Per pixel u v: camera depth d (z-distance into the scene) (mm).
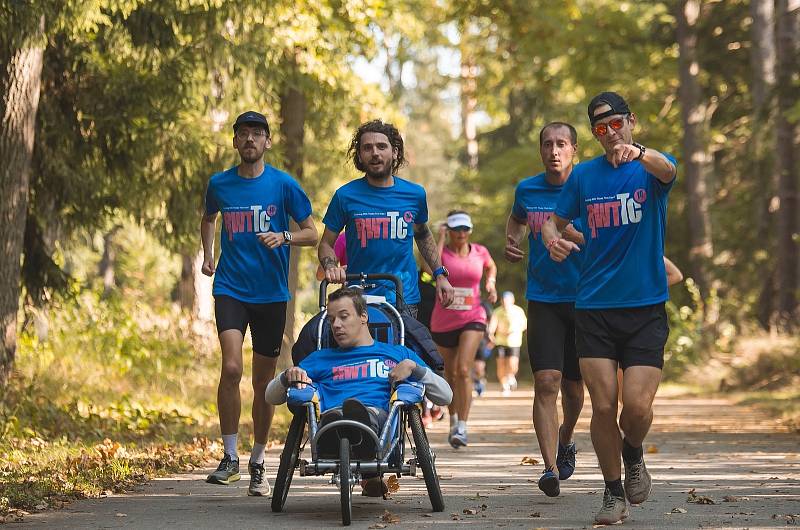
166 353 34000
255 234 15148
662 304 11984
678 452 21062
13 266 22469
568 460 16031
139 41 26281
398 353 13164
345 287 13539
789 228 46562
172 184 27906
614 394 12000
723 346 51781
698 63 59375
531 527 12031
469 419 31547
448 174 132375
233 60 27547
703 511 13117
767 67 50625
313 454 12445
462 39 62625
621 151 11484
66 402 24734
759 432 26156
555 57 56156
